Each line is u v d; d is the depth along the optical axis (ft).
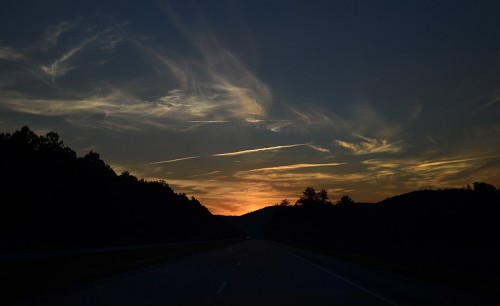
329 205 479.82
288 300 40.96
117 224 273.33
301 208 520.42
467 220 195.21
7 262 56.39
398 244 168.04
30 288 48.52
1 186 187.21
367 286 51.90
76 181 244.42
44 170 220.43
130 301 40.34
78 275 63.16
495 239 164.55
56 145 245.86
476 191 212.64
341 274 67.46
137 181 415.44
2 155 209.15
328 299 41.60
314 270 74.69
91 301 40.37
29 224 201.05
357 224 315.78
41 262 63.77
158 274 67.97
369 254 128.47
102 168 295.69
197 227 552.00
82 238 230.27
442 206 210.18
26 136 231.71
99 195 263.08
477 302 37.86
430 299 39.78
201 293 45.80
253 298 42.22
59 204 217.15
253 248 190.29
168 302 39.78
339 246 218.59
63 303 39.19
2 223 193.06
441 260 85.46
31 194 194.70
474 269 67.26
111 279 60.34
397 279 57.36
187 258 111.55
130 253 105.60
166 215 413.59
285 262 95.55
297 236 480.23
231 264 89.97
